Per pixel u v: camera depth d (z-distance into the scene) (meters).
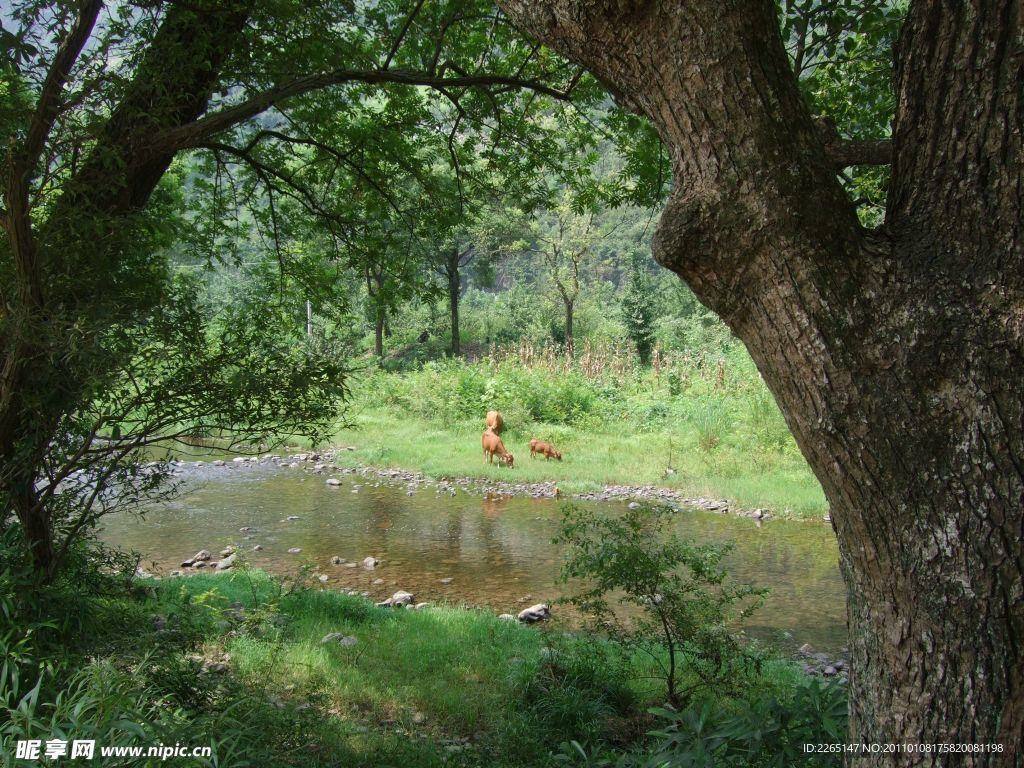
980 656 1.92
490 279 22.52
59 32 3.63
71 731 2.25
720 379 18.86
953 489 1.93
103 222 3.79
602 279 51.91
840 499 2.11
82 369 3.57
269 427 4.10
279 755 3.30
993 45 1.98
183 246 6.24
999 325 1.93
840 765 2.58
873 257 2.05
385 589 8.02
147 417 3.92
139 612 4.96
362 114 6.61
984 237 1.98
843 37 4.87
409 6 6.06
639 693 4.96
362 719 4.33
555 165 6.86
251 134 6.43
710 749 2.73
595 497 12.65
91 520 4.23
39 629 3.25
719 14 2.04
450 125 6.84
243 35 4.96
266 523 10.76
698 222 2.09
